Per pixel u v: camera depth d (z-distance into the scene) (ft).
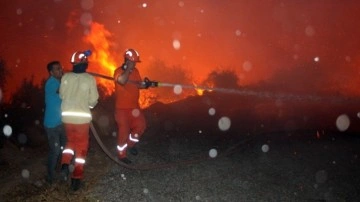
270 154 21.03
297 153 21.09
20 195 15.94
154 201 15.06
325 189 16.55
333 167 18.94
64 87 15.93
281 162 19.76
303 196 15.88
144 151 21.43
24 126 25.29
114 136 25.03
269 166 19.26
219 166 19.21
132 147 19.89
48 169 16.80
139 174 17.99
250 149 22.11
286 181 17.38
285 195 15.89
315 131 26.09
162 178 17.48
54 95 16.43
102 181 17.03
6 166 19.15
